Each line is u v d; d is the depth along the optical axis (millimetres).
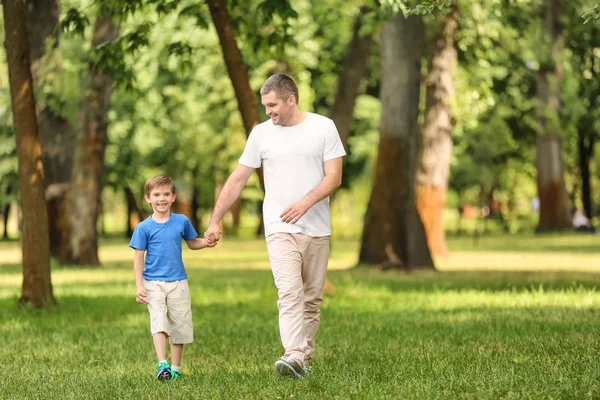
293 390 8617
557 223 59125
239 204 76875
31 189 18297
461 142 55906
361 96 55656
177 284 9922
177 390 8812
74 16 18094
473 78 38406
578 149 71438
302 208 9367
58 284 25297
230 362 10992
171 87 48625
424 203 36406
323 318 16359
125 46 19359
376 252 30156
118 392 8867
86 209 34250
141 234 9844
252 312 17984
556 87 52969
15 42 17594
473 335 13117
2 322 16406
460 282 24766
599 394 8094
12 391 9164
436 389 8477
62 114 32531
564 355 10453
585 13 10797
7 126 32781
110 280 26969
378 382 9023
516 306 17656
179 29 35188
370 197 30359
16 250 56000
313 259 9742
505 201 80125
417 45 29922
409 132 29906
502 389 8391
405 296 20516
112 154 55625
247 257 42594
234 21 19438
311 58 39094
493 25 33688
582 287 21359
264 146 9703
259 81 39406
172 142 54188
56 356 11930
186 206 71000
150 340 13586
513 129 60125
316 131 9641
